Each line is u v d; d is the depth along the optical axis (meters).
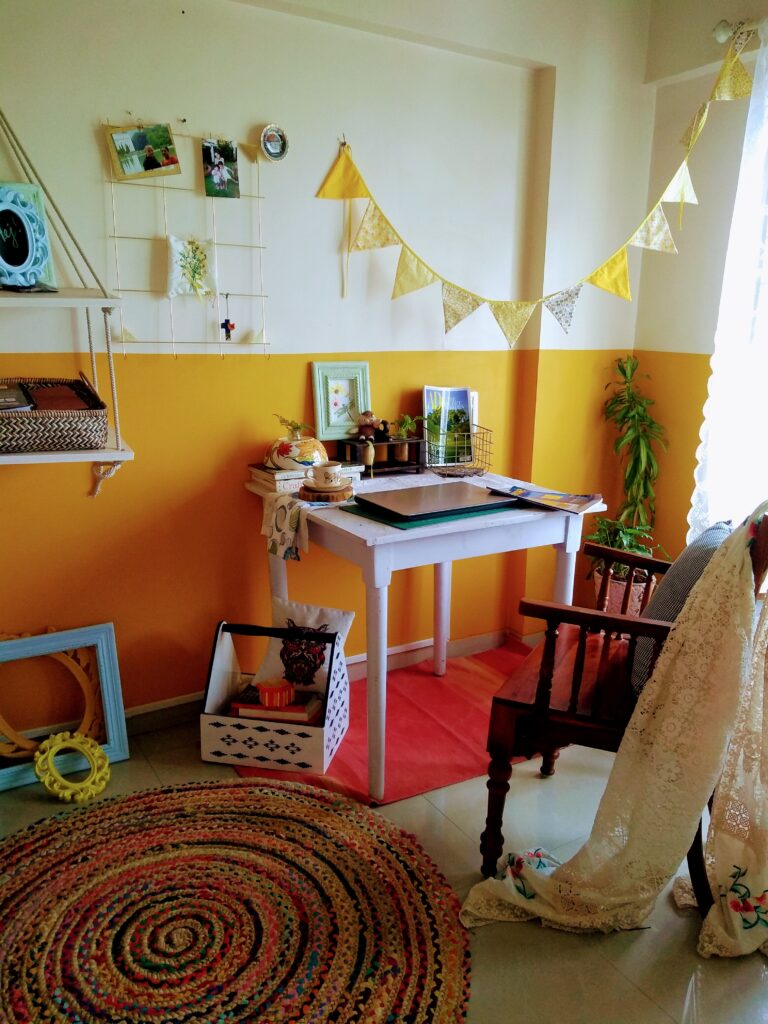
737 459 2.51
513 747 1.72
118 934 1.61
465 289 2.60
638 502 2.99
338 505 2.11
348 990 1.49
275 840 1.90
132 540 2.26
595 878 1.66
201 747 2.23
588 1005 1.46
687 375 2.83
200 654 2.44
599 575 2.88
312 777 2.14
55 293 1.82
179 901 1.70
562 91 2.57
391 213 2.45
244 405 2.34
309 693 2.29
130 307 2.13
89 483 2.17
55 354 2.06
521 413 2.88
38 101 1.92
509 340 2.50
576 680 1.67
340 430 2.48
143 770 2.19
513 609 3.04
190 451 2.29
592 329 2.88
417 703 2.58
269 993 1.48
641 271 2.95
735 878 1.61
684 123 2.70
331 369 2.44
